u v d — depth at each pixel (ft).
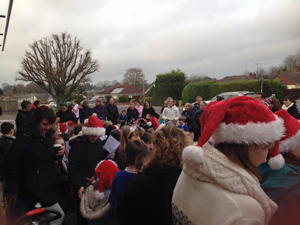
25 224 8.46
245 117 3.19
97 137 9.66
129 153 7.10
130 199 5.27
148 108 31.01
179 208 3.73
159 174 5.11
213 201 3.14
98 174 8.08
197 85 104.88
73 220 10.87
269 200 3.34
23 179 8.55
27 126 8.54
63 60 107.65
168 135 5.33
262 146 3.33
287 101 15.85
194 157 3.18
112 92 249.55
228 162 3.24
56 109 101.09
